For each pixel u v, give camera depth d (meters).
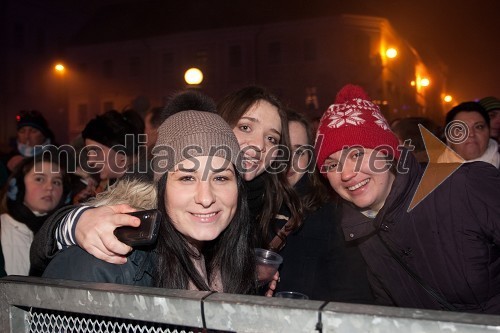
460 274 1.66
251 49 28.47
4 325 0.97
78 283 0.90
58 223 1.33
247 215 1.62
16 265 2.63
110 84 31.80
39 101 31.58
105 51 31.89
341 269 2.10
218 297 0.76
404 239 1.71
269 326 0.71
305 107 27.38
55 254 1.31
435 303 1.74
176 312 0.78
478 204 1.63
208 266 1.59
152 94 30.73
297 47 27.75
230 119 2.16
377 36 28.20
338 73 27.05
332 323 0.67
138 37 31.05
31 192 2.68
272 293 1.98
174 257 1.40
